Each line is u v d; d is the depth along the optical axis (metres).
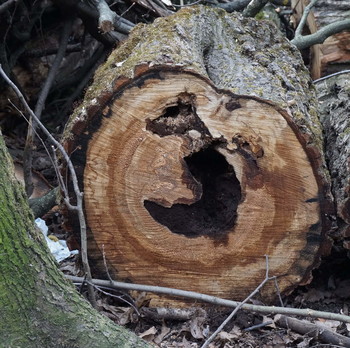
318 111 3.20
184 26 3.16
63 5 4.19
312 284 3.19
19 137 4.49
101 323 2.57
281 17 4.95
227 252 2.99
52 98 4.72
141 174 2.92
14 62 4.40
